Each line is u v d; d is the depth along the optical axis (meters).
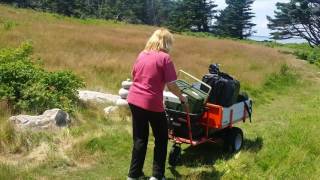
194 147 8.43
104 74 15.50
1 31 24.19
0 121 8.23
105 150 7.76
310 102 15.62
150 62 6.00
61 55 18.22
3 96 9.27
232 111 8.09
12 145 7.45
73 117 9.43
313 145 8.35
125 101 10.59
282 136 9.09
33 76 10.06
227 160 7.73
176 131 7.46
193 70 18.52
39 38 23.03
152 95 5.98
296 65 30.75
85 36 26.67
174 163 7.26
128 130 8.97
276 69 23.08
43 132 8.06
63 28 31.44
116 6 114.06
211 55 25.64
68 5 92.69
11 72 9.80
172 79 6.00
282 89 18.42
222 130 8.16
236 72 19.53
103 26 45.44
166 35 6.14
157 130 6.20
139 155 6.19
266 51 36.97
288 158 7.46
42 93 9.53
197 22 103.88
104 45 23.66
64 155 7.29
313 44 65.31
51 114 8.62
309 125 10.05
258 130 10.32
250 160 7.54
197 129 7.54
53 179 6.46
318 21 58.50
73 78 10.78
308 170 7.11
